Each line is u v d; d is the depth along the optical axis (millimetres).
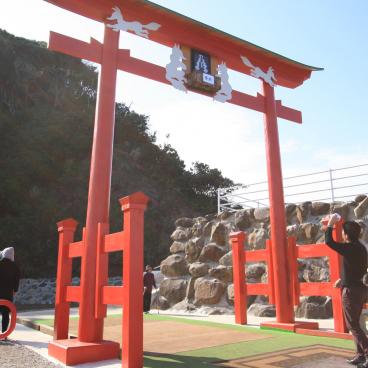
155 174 54438
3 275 6379
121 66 5875
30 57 56719
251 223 10305
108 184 5176
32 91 54750
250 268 9820
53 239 38438
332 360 4250
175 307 10703
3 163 42500
